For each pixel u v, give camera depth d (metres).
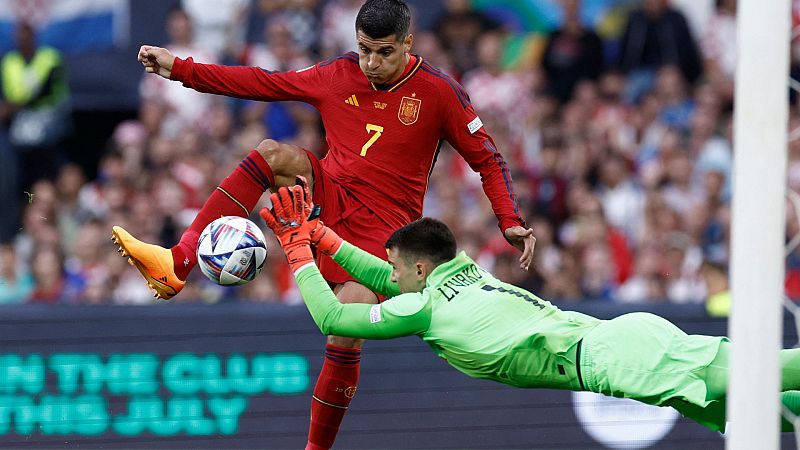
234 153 41.28
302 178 20.50
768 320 16.98
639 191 41.94
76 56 43.41
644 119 43.81
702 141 43.69
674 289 39.00
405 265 21.09
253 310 30.61
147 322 30.30
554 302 31.52
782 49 16.95
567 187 41.56
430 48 44.66
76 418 29.83
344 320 20.12
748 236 17.03
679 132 43.91
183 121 42.62
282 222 20.39
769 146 16.94
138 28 43.50
